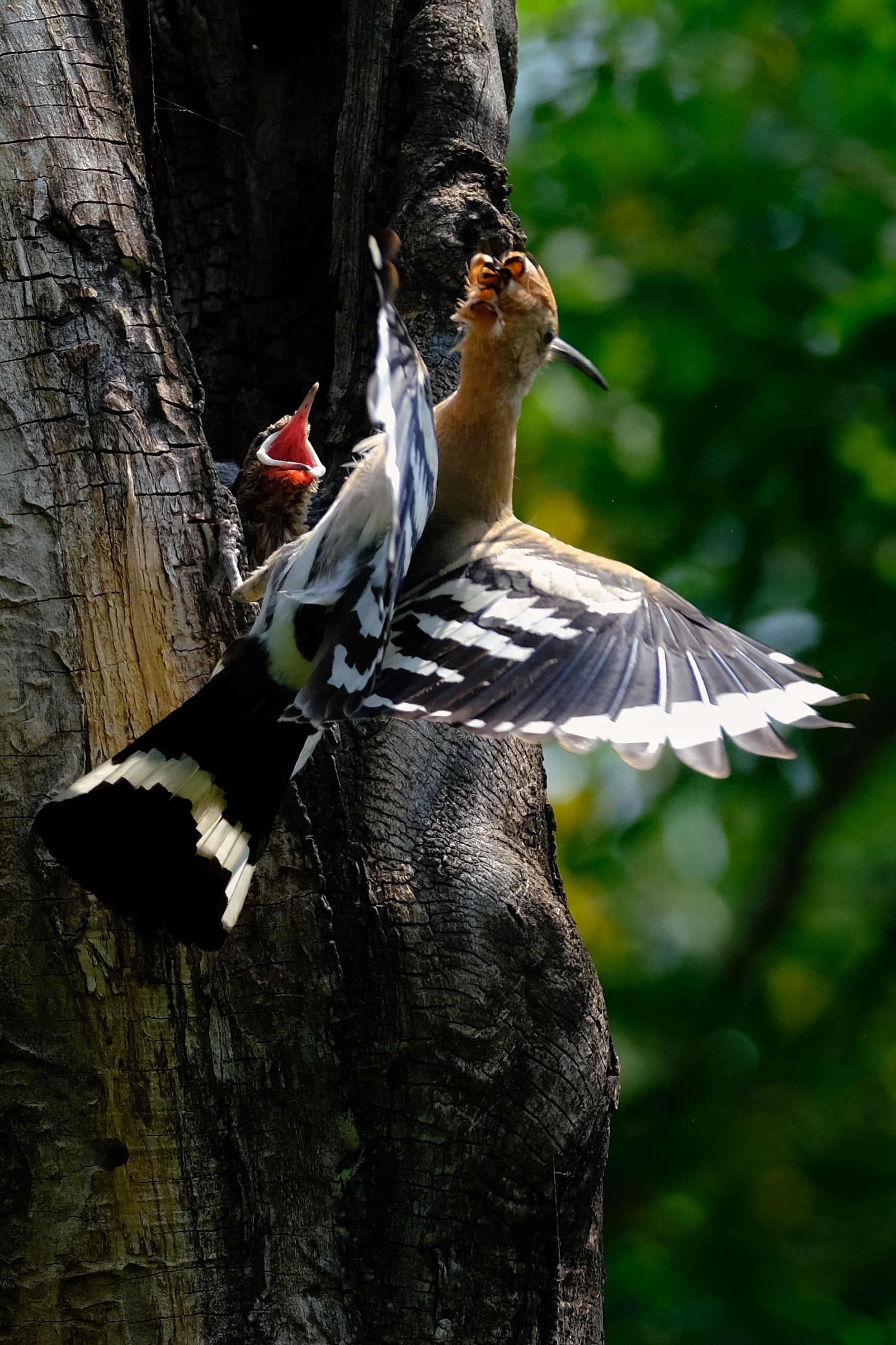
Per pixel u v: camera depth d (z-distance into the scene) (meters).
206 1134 6.80
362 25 9.48
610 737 5.73
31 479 7.05
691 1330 14.71
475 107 9.41
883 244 16.36
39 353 7.14
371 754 7.51
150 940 6.75
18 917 6.73
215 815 6.19
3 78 7.38
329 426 9.34
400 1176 7.09
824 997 18.98
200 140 10.22
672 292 16.89
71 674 6.94
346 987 7.02
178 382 7.39
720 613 16.95
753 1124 18.00
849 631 17.17
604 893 18.44
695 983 18.86
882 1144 18.08
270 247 10.12
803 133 17.05
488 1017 7.30
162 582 7.10
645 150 17.28
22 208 7.26
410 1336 7.04
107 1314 6.71
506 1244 7.37
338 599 5.97
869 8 17.02
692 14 17.59
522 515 17.42
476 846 7.66
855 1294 16.88
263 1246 6.84
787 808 19.06
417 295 8.91
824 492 16.59
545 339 7.04
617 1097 8.22
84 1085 6.73
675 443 17.09
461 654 6.15
